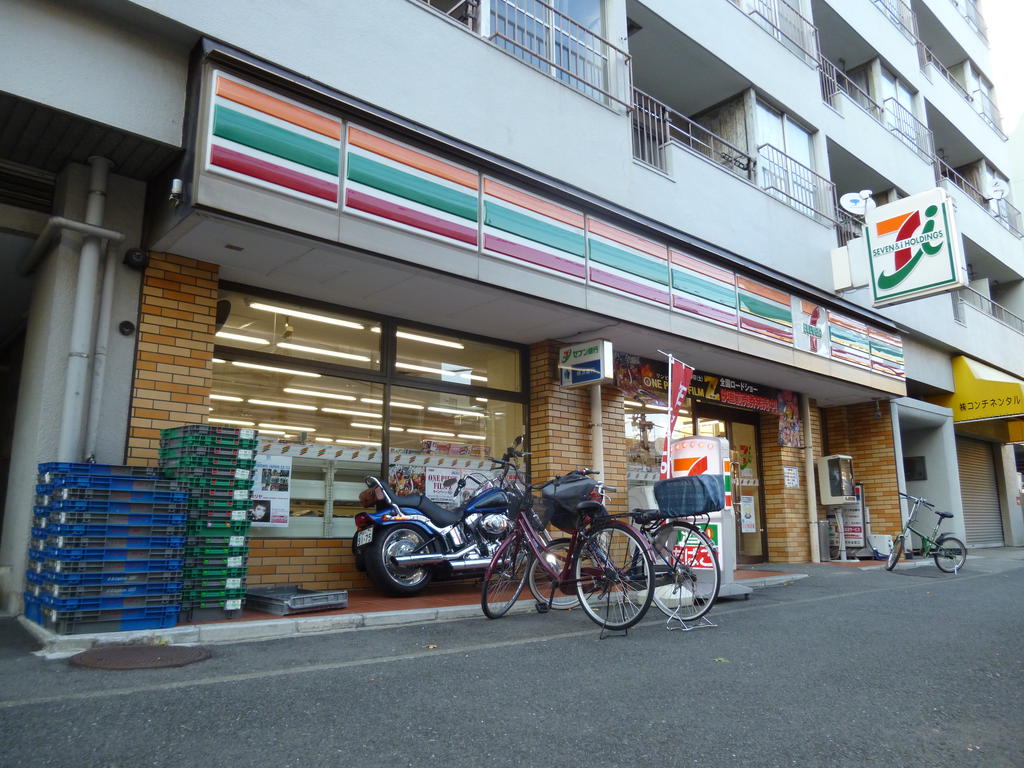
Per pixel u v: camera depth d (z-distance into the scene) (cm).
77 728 312
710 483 572
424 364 868
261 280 716
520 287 760
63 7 538
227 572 552
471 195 728
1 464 842
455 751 293
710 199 1051
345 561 749
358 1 675
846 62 1695
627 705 358
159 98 575
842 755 293
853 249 1278
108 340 607
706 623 600
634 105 959
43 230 614
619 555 577
